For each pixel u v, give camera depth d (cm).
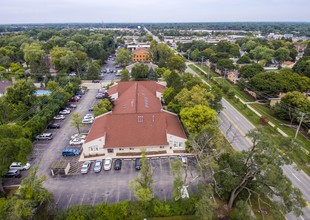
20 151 3884
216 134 4478
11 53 14412
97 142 5191
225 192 3884
